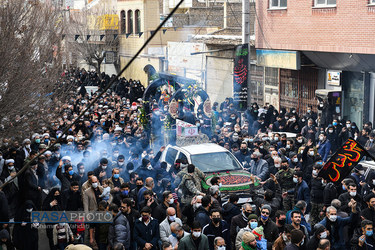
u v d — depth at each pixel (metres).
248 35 23.97
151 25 47.53
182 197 13.67
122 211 11.15
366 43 21.98
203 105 22.95
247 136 18.59
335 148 19.45
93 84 44.31
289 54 26.47
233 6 36.69
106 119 23.25
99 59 47.53
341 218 11.04
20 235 11.99
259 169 15.33
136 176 13.70
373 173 13.51
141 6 47.28
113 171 13.34
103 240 11.73
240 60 23.98
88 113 25.50
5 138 19.11
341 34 23.12
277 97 30.50
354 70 23.81
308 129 19.12
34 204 13.34
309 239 10.27
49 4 24.22
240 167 15.77
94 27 47.34
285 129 21.23
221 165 15.65
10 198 13.84
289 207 13.69
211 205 11.60
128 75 50.00
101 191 12.49
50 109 22.58
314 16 24.42
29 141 18.12
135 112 25.38
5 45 18.53
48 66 21.75
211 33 36.81
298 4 25.28
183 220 12.02
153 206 11.77
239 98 24.14
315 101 27.08
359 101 24.11
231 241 10.82
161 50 43.91
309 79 27.42
